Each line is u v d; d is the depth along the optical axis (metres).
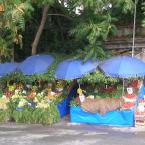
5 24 13.88
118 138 11.53
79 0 12.98
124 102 13.55
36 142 11.05
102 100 13.77
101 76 13.66
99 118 13.66
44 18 15.90
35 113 13.88
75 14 15.74
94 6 13.02
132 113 13.31
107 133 12.30
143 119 13.17
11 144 10.82
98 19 13.77
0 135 12.08
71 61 14.27
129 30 16.56
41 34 17.00
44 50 17.36
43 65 14.67
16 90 15.02
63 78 13.88
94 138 11.55
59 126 13.50
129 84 14.41
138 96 14.20
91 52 13.96
